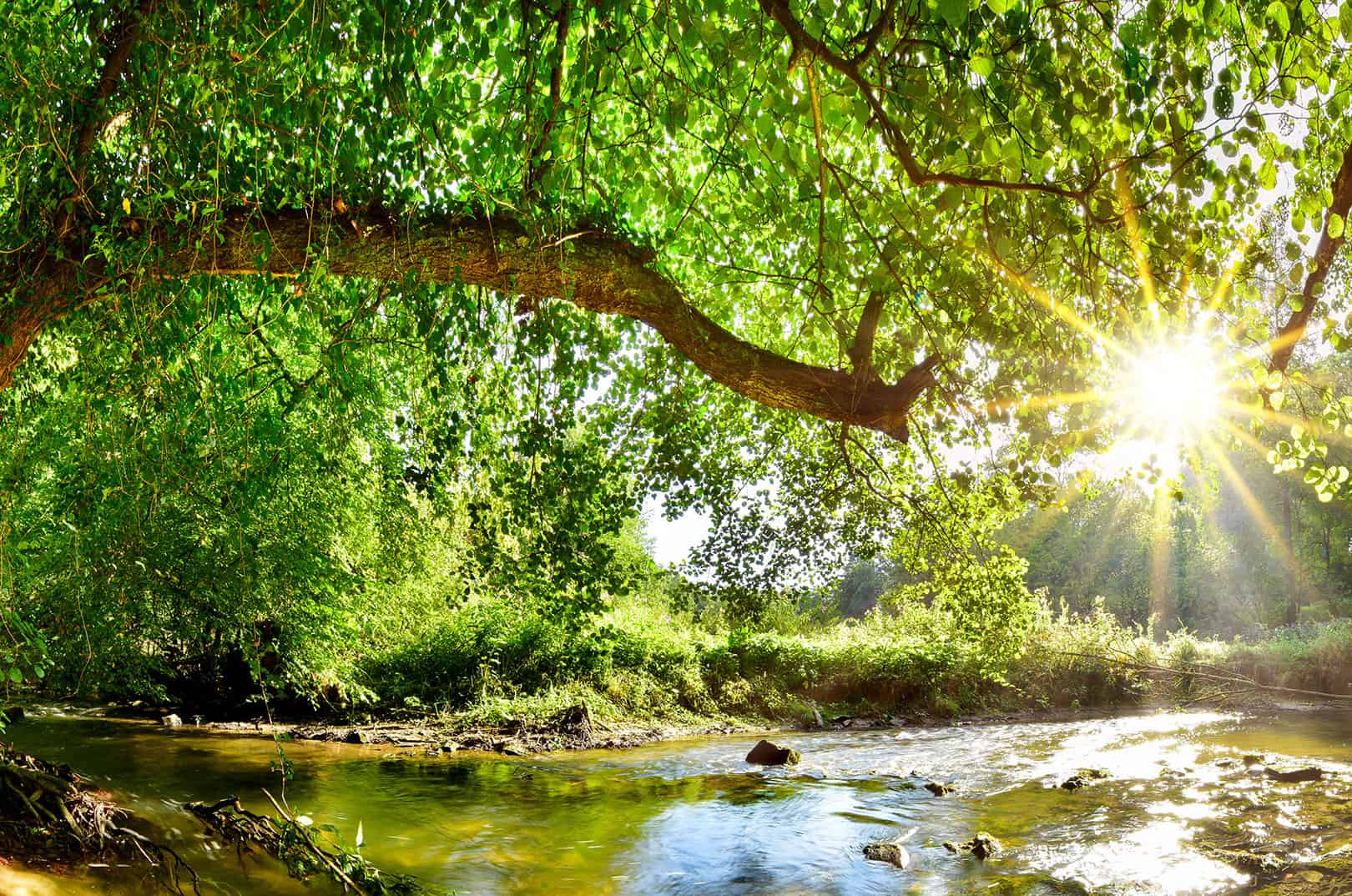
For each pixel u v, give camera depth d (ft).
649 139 17.89
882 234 19.99
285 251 16.92
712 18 14.44
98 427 21.39
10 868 13.26
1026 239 16.01
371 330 22.86
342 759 35.12
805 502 29.14
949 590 30.94
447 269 18.08
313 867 17.84
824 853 24.48
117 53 15.74
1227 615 135.44
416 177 18.20
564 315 22.71
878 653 64.64
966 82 12.26
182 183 15.99
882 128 13.00
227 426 23.09
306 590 37.19
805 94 16.19
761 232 22.99
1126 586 148.97
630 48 15.75
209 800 25.11
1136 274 16.24
